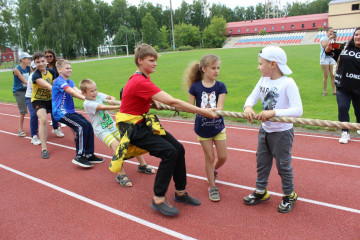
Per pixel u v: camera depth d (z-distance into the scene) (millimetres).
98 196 3891
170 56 32969
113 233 3076
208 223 3162
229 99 9477
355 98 5281
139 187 4102
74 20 55281
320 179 4043
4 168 5047
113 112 8875
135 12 80312
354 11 50062
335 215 3197
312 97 8906
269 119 2857
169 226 3145
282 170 3195
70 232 3129
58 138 6688
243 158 4918
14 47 59219
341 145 5266
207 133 3463
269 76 3033
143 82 3012
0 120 9055
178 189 3535
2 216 3514
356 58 4902
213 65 3248
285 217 3205
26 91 6500
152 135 3172
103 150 5785
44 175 4668
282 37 55906
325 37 8445
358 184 3848
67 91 4652
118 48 68625
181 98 10047
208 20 81375
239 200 3613
